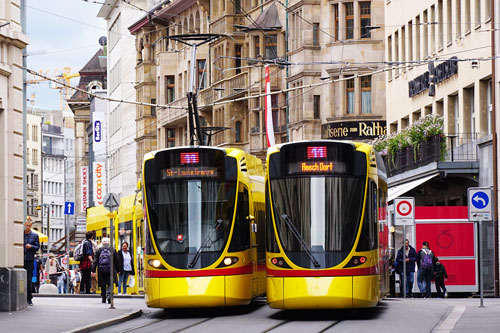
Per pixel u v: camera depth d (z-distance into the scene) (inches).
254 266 1486.2
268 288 1331.2
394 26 3240.7
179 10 4712.1
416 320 1294.3
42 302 1865.2
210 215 1423.5
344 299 1298.0
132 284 2117.4
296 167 1338.6
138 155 5467.5
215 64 4239.7
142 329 1289.4
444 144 2546.8
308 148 1338.6
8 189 1569.9
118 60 6146.7
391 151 2829.7
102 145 5999.0
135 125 5679.1
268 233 1338.6
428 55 2913.4
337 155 1334.9
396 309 1446.9
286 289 1311.5
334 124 3494.1
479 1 2544.3
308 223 1321.4
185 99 4633.4
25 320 1370.6
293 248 1317.7
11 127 1585.9
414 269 2060.8
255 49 3905.0
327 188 1328.7
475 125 2539.4
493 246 2324.1
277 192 1341.0
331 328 1208.2
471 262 2190.0
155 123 5310.0
